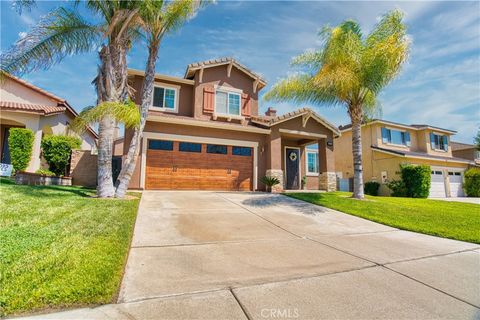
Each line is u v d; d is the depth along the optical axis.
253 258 4.09
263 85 16.84
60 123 16.47
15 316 2.27
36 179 10.62
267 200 9.84
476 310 2.77
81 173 13.12
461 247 5.16
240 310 2.60
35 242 3.76
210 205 8.29
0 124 15.04
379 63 9.93
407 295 3.05
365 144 22.08
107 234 4.44
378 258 4.34
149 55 9.47
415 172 17.08
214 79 15.40
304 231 5.99
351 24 10.83
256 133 14.54
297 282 3.28
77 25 8.36
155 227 5.54
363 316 2.59
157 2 8.72
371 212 8.34
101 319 2.32
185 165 12.88
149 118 11.94
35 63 8.24
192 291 2.93
